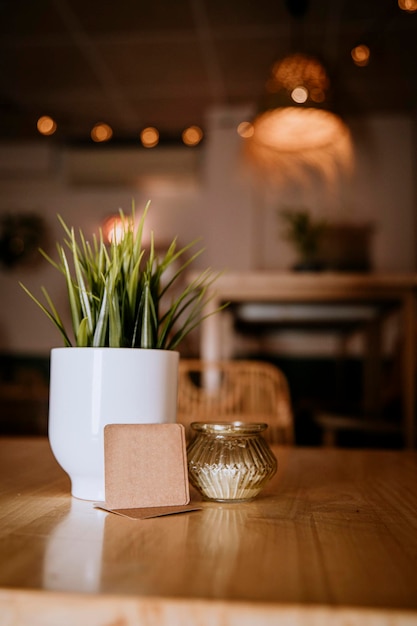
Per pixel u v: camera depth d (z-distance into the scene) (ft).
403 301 8.00
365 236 14.01
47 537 1.60
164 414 2.19
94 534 1.63
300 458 3.40
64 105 14.07
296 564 1.37
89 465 2.08
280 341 14.67
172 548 1.50
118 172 15.62
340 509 2.01
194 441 2.13
